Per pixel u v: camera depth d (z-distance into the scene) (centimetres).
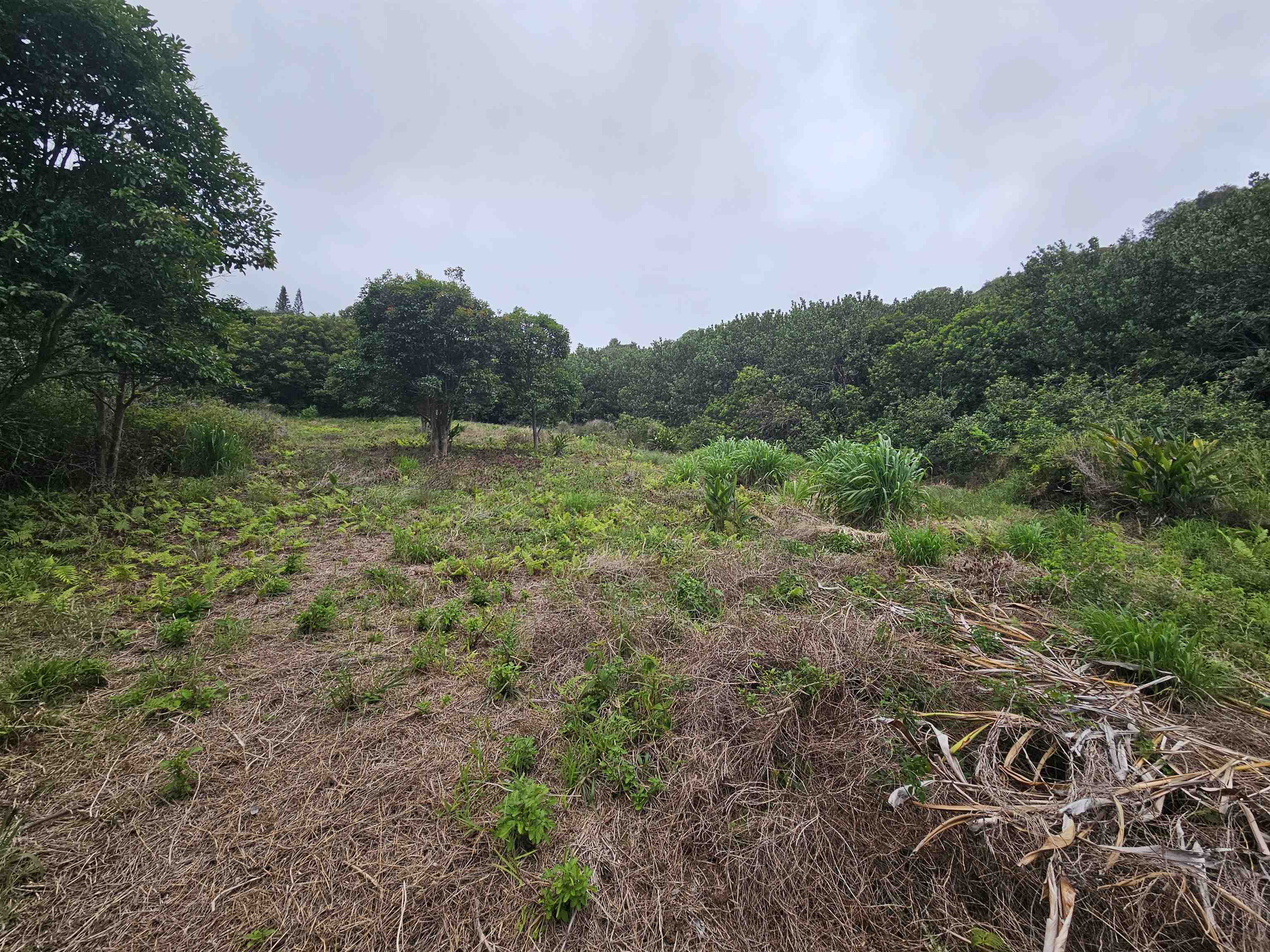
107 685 253
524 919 150
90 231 464
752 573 378
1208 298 913
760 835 173
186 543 471
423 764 211
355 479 780
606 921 151
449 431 1149
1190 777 168
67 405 647
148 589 367
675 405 1970
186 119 551
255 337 1920
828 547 454
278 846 172
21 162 443
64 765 201
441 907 154
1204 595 308
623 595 355
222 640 295
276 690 259
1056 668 237
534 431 1280
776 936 147
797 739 204
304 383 2017
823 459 805
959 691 220
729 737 213
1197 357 916
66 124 452
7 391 494
